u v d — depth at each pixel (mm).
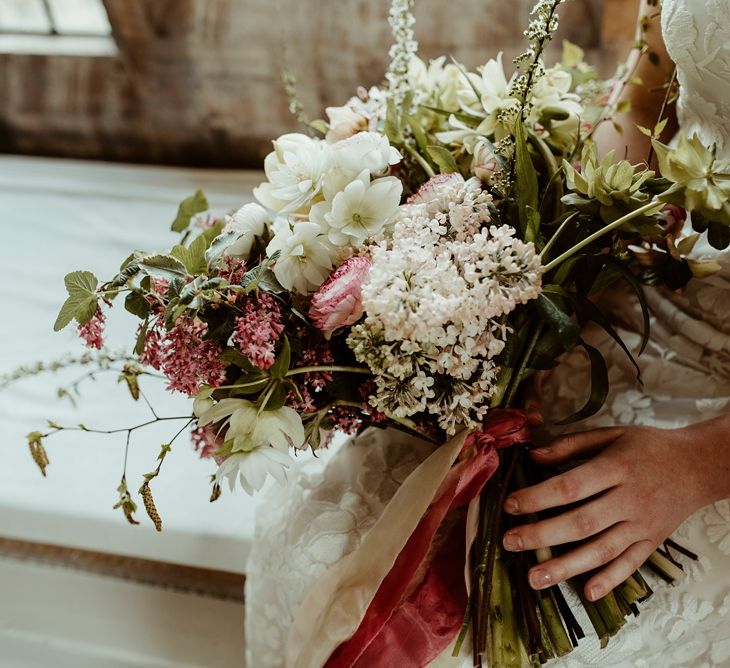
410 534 748
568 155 812
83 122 1751
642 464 730
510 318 737
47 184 1690
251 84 1642
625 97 965
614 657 772
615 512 717
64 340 1328
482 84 824
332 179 692
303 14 1569
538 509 724
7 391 1247
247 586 905
